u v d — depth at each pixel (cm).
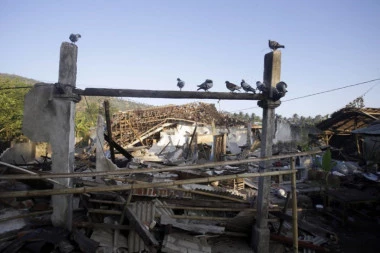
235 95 638
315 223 959
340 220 968
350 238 845
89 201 659
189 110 2638
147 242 543
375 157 1678
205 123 2444
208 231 638
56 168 596
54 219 598
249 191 1188
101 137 943
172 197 749
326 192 1080
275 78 637
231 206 746
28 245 501
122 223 623
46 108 598
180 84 619
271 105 646
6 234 558
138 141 2172
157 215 654
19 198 736
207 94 622
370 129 1427
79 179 760
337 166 1577
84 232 595
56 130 596
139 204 642
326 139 2180
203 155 2003
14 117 1952
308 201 1126
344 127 2172
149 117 2428
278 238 698
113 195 682
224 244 691
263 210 666
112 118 2372
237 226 711
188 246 603
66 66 582
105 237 588
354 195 1014
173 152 1884
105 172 447
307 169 1547
